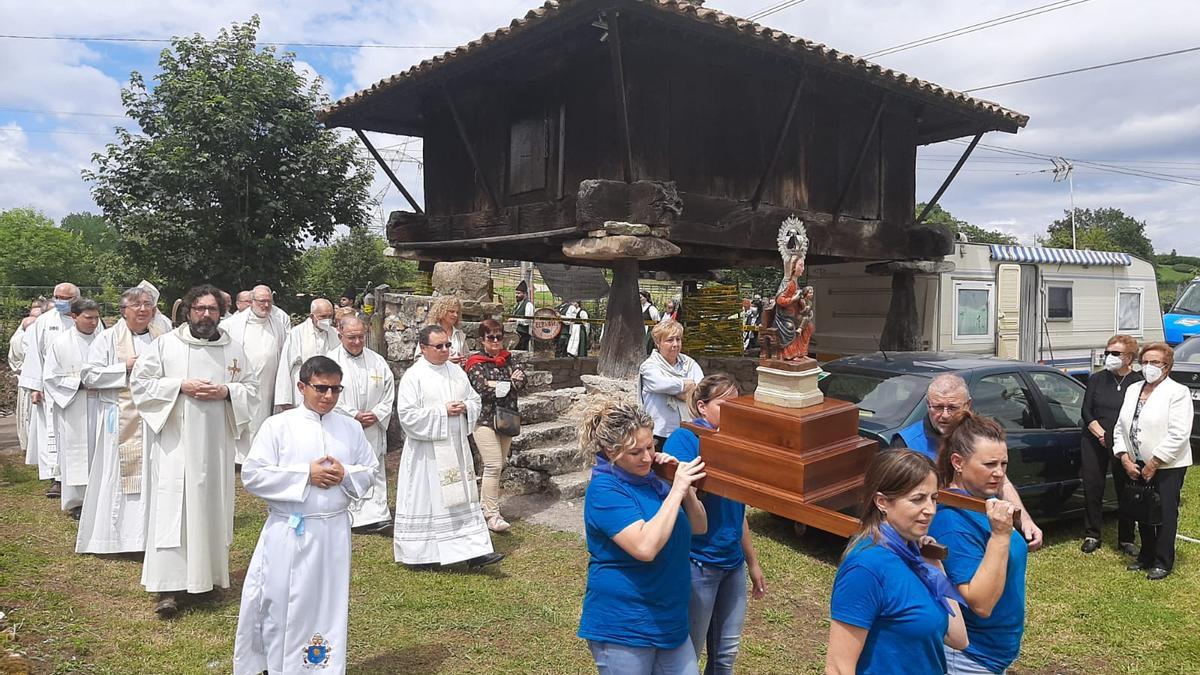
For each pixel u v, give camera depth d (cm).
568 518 659
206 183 1324
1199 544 606
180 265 1354
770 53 732
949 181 1043
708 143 800
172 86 1328
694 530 294
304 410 370
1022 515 271
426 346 554
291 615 347
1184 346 1030
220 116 1290
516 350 1166
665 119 756
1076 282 1272
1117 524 660
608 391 753
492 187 920
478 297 921
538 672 400
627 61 727
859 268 1197
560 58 791
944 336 1098
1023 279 1202
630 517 255
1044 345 1227
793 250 246
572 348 1327
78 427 658
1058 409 647
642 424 263
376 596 493
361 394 626
